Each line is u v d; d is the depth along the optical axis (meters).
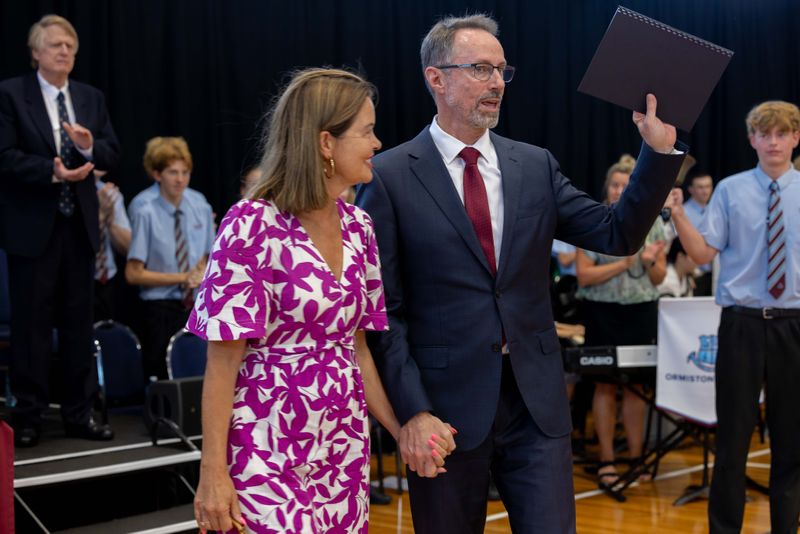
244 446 1.79
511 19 7.02
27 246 3.60
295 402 1.80
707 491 4.64
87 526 3.55
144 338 4.88
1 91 3.66
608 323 4.91
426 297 2.24
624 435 6.04
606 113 7.43
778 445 3.58
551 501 2.18
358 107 1.88
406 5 6.50
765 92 8.05
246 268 1.78
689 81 2.10
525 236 2.26
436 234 2.23
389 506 4.56
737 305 3.62
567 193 2.35
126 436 4.02
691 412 4.57
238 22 5.77
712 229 3.68
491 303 2.23
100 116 3.86
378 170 2.28
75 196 3.72
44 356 3.71
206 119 5.70
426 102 6.61
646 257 4.73
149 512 3.89
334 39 6.22
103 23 5.26
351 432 1.88
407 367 2.15
